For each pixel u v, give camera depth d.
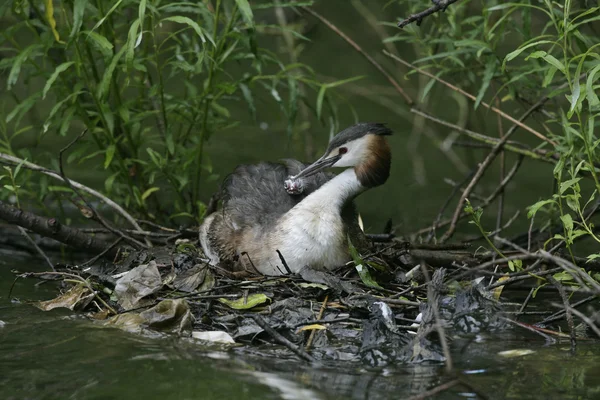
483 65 12.84
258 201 11.77
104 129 12.37
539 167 19.19
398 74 21.86
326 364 8.69
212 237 11.62
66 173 16.67
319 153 18.19
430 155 19.84
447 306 9.91
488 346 9.24
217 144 19.03
